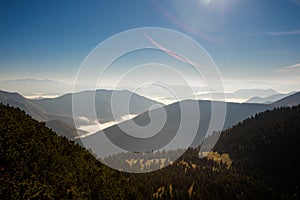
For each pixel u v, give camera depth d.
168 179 105.38
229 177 116.19
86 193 39.03
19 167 32.22
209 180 111.19
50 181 34.00
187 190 97.94
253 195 103.25
